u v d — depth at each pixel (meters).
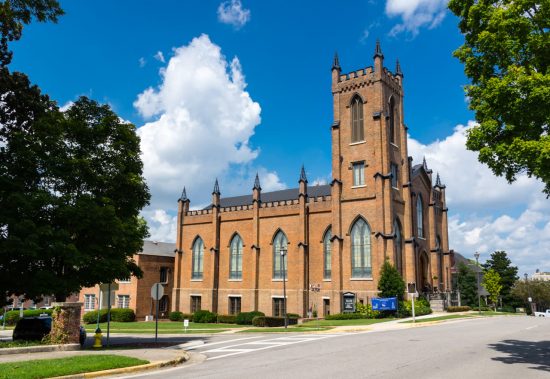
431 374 13.48
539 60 16.11
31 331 25.81
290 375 13.82
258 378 13.41
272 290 56.44
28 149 24.73
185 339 30.08
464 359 16.55
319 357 17.95
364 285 48.78
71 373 14.21
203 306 62.47
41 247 22.81
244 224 60.81
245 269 59.53
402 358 16.97
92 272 25.08
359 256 50.06
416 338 24.58
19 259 24.16
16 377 13.08
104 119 27.92
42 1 23.11
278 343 24.61
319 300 52.69
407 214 52.38
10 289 24.98
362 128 52.78
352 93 54.03
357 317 45.72
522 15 16.22
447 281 60.91
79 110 28.30
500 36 16.31
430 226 58.94
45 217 24.44
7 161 24.92
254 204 59.62
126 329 41.69
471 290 73.62
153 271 64.94
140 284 63.03
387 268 46.56
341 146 53.53
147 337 33.00
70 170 25.48
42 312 56.53
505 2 16.73
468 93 17.80
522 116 15.60
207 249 63.78
